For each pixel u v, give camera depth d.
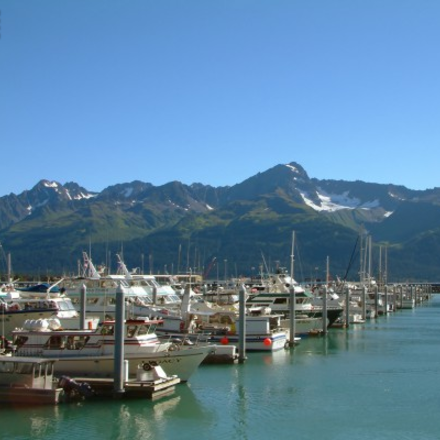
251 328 80.00
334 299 133.38
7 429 45.38
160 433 45.50
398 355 81.94
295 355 80.12
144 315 80.06
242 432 46.12
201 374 65.00
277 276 114.69
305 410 51.91
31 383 49.75
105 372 54.56
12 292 90.25
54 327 59.41
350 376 66.12
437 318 157.00
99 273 104.19
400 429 47.16
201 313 78.81
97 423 46.81
